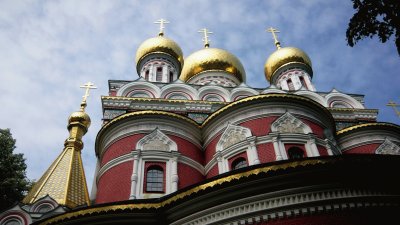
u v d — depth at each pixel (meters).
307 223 11.93
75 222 14.03
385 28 11.05
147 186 17.55
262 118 18.75
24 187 27.67
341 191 12.46
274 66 33.31
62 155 24.16
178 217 13.49
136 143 18.81
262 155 17.44
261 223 12.19
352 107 26.17
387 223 12.05
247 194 12.62
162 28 34.72
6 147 29.02
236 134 18.62
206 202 12.91
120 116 19.55
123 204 13.84
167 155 18.48
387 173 12.85
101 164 19.88
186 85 25.20
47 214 18.31
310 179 12.54
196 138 20.11
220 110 19.48
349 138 21.52
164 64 31.42
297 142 17.89
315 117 19.38
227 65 31.95
